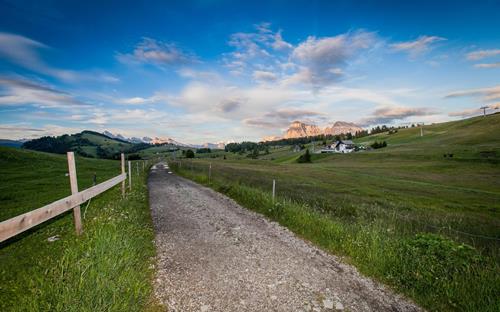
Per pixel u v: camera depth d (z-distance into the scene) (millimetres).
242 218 10141
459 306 4531
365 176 50188
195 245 7051
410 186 37344
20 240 6305
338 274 5625
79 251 5031
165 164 63812
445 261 5441
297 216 9266
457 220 17406
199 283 5016
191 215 10430
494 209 23031
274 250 6859
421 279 5148
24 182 19781
